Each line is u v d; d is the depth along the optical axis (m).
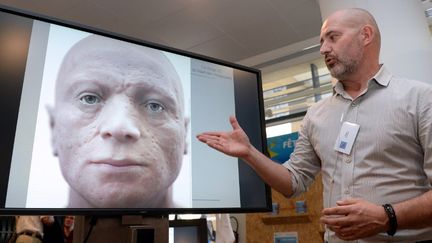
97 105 1.28
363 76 1.21
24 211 1.04
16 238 1.56
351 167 1.10
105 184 1.21
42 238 1.62
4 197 1.05
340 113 1.21
